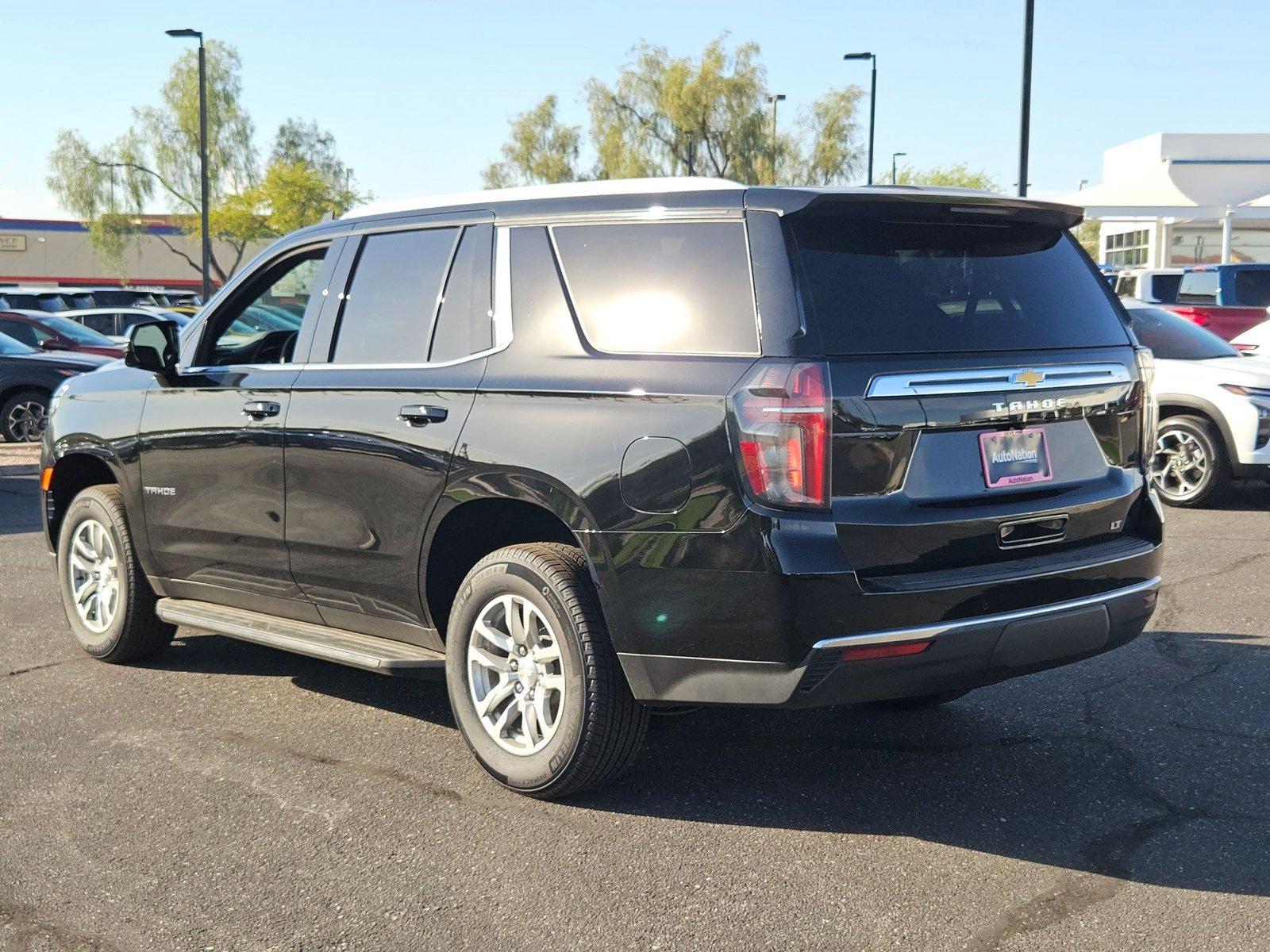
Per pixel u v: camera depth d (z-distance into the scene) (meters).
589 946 3.16
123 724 4.89
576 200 4.16
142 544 5.49
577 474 3.82
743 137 52.25
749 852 3.70
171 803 4.08
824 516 3.49
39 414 15.13
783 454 3.49
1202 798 4.08
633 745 3.96
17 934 3.21
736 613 3.57
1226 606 6.67
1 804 4.08
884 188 3.86
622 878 3.53
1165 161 27.45
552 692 4.10
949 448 3.69
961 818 3.94
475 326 4.29
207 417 5.09
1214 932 3.19
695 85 51.75
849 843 3.76
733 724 4.88
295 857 3.67
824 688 3.54
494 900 3.40
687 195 3.90
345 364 4.66
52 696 5.27
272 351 5.13
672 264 3.86
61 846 3.75
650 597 3.71
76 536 5.82
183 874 3.56
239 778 4.30
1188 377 10.03
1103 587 3.95
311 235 4.99
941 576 3.62
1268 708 4.96
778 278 3.62
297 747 4.61
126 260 75.00
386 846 3.75
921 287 3.79
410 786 4.22
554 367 4.00
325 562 4.70
